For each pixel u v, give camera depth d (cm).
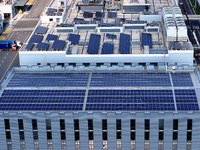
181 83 15625
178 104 14475
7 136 14562
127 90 15338
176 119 13838
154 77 16112
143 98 14850
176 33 19525
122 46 19025
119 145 14412
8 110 14612
